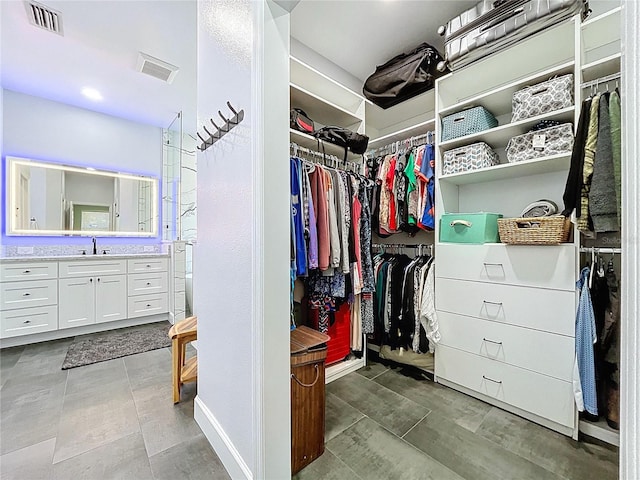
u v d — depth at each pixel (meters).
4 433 1.53
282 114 1.16
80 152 3.43
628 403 0.42
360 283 2.18
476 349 1.87
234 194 1.29
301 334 1.53
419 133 2.45
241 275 1.22
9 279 2.69
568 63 1.58
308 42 2.35
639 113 0.42
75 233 3.41
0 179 2.97
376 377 2.20
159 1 1.93
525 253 1.67
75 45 2.36
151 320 3.58
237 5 1.27
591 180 1.33
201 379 1.63
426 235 2.60
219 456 1.38
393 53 2.50
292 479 1.26
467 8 1.99
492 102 2.00
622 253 0.44
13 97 3.04
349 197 2.11
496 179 2.13
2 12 2.00
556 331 1.55
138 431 1.56
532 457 1.39
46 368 2.30
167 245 3.93
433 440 1.51
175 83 2.92
